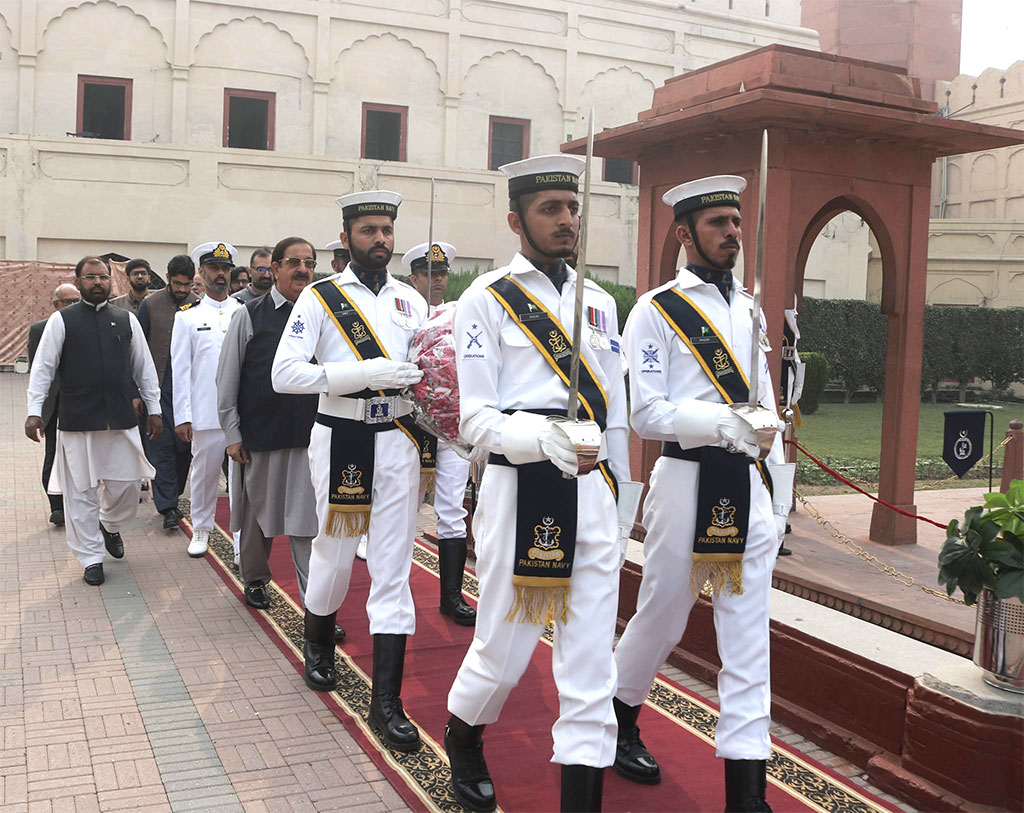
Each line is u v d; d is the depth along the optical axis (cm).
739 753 296
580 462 258
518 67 1903
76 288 759
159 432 631
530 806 319
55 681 424
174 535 712
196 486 654
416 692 418
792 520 654
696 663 450
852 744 369
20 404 1417
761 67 534
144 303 755
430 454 402
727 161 570
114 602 542
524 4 1891
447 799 322
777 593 469
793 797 332
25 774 337
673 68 1909
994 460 1046
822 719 389
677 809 320
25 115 1812
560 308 301
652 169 629
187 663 449
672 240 622
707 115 529
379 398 390
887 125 543
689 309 326
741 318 334
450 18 1889
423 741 368
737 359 324
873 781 351
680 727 387
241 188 1838
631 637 338
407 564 394
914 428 591
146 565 624
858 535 608
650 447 600
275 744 365
